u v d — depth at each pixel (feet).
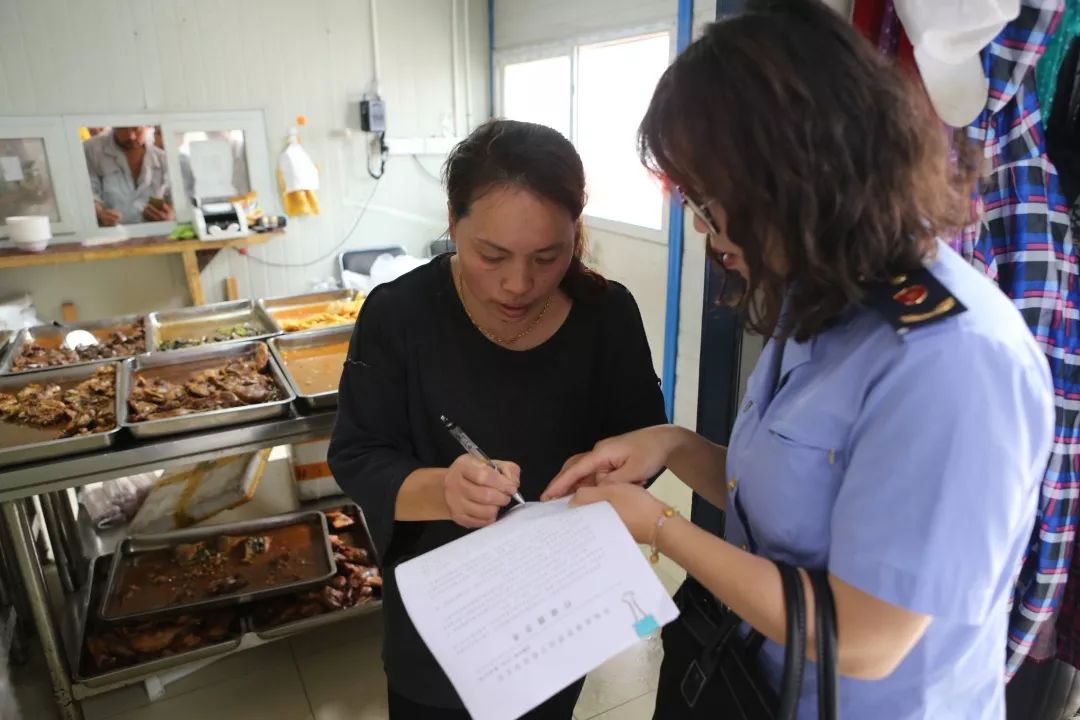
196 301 11.56
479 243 3.09
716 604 3.18
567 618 2.35
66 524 7.48
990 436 1.98
